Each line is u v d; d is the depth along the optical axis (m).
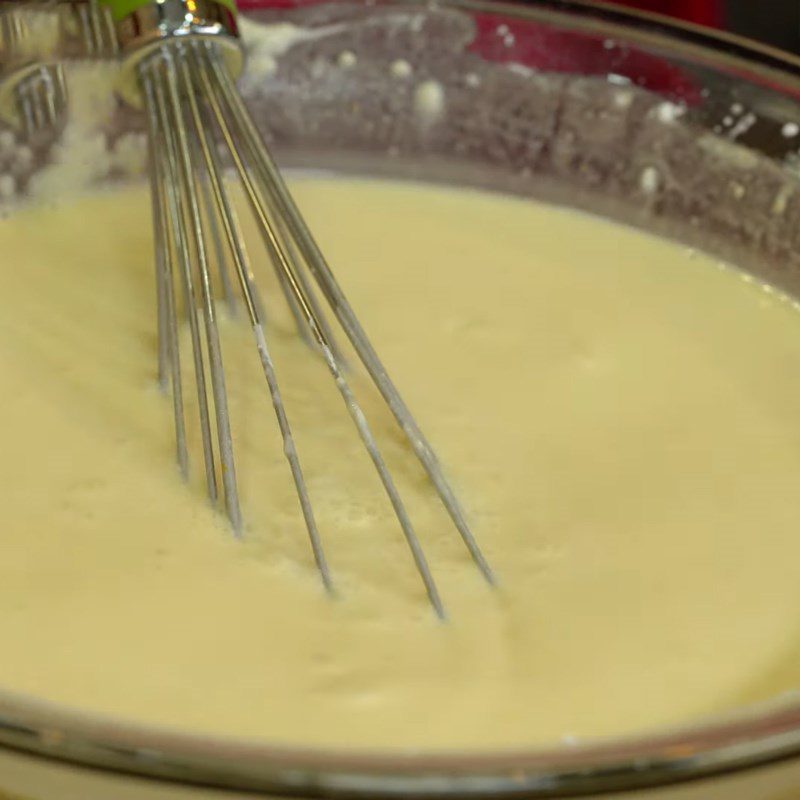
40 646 0.46
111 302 0.56
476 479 0.51
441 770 0.38
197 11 0.51
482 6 0.59
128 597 0.47
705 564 0.50
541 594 0.48
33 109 0.58
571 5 0.59
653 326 0.57
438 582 0.48
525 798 0.38
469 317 0.57
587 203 0.62
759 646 0.48
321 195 0.62
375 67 0.61
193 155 0.52
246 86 0.61
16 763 0.40
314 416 0.52
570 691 0.46
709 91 0.58
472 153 0.62
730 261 0.60
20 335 0.55
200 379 0.49
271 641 0.47
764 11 0.69
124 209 0.61
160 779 0.39
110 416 0.52
